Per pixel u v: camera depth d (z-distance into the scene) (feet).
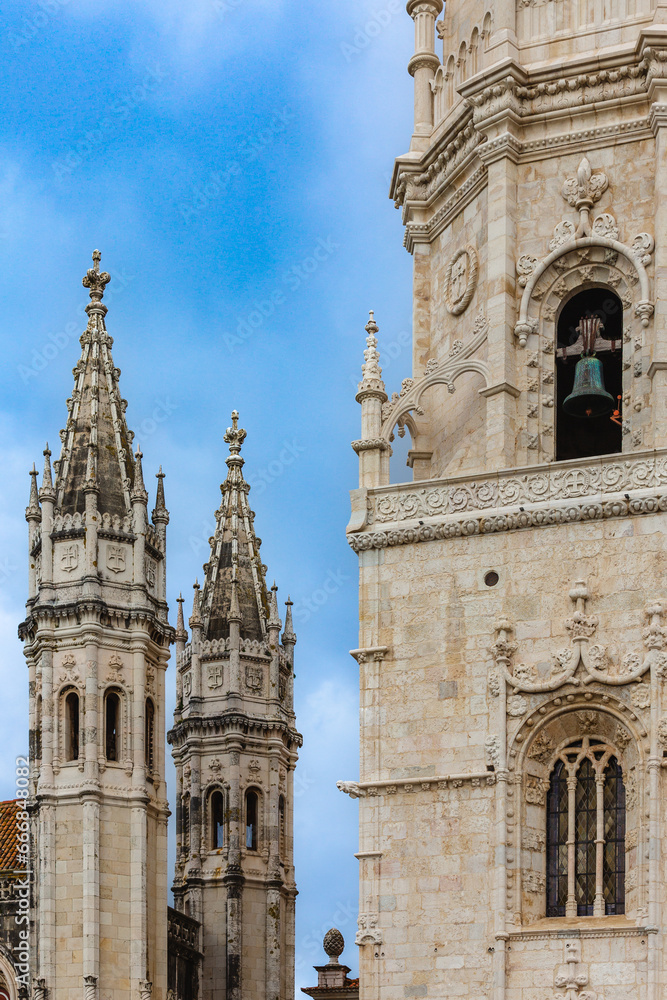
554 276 159.22
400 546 154.81
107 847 208.64
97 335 233.35
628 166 159.02
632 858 142.92
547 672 147.43
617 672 145.38
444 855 147.02
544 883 145.69
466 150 166.81
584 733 147.43
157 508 226.99
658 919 138.62
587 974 140.15
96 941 204.23
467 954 144.25
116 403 229.25
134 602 217.56
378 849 148.87
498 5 164.86
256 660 250.37
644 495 147.13
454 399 164.66
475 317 162.91
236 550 258.16
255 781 244.42
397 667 152.35
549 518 149.79
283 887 243.19
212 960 235.20
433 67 177.47
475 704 149.18
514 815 145.59
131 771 212.23
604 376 158.30
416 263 172.45
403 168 173.68
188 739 245.45
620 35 161.58
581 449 159.74
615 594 147.02
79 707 212.43
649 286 154.81
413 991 145.07
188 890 238.27
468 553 152.35
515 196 161.48
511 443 156.66
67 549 218.38
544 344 158.81
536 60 163.53
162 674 221.66
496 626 149.18
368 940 147.02
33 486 225.35
